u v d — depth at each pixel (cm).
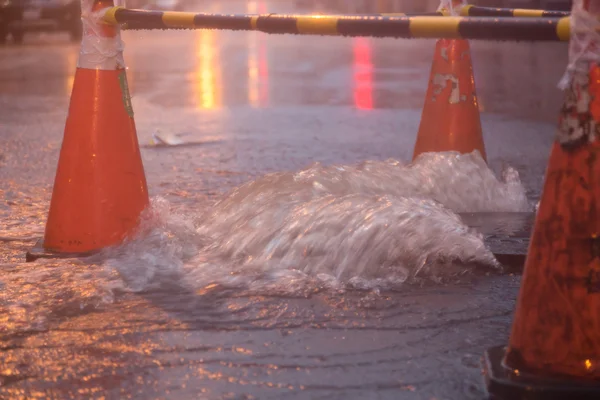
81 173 518
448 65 692
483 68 2058
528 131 1106
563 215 316
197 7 7175
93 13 521
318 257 477
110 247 515
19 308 415
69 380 332
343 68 2134
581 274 314
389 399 316
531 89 1587
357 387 327
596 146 313
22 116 1291
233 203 548
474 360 354
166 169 853
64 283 454
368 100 1473
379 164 620
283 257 479
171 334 382
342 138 1062
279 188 550
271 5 7694
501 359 338
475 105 699
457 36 361
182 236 520
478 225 578
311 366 346
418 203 513
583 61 315
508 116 1247
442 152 657
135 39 3497
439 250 487
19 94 1592
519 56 2419
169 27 508
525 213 624
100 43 522
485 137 1056
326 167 591
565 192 316
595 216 313
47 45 3022
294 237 483
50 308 416
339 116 1270
